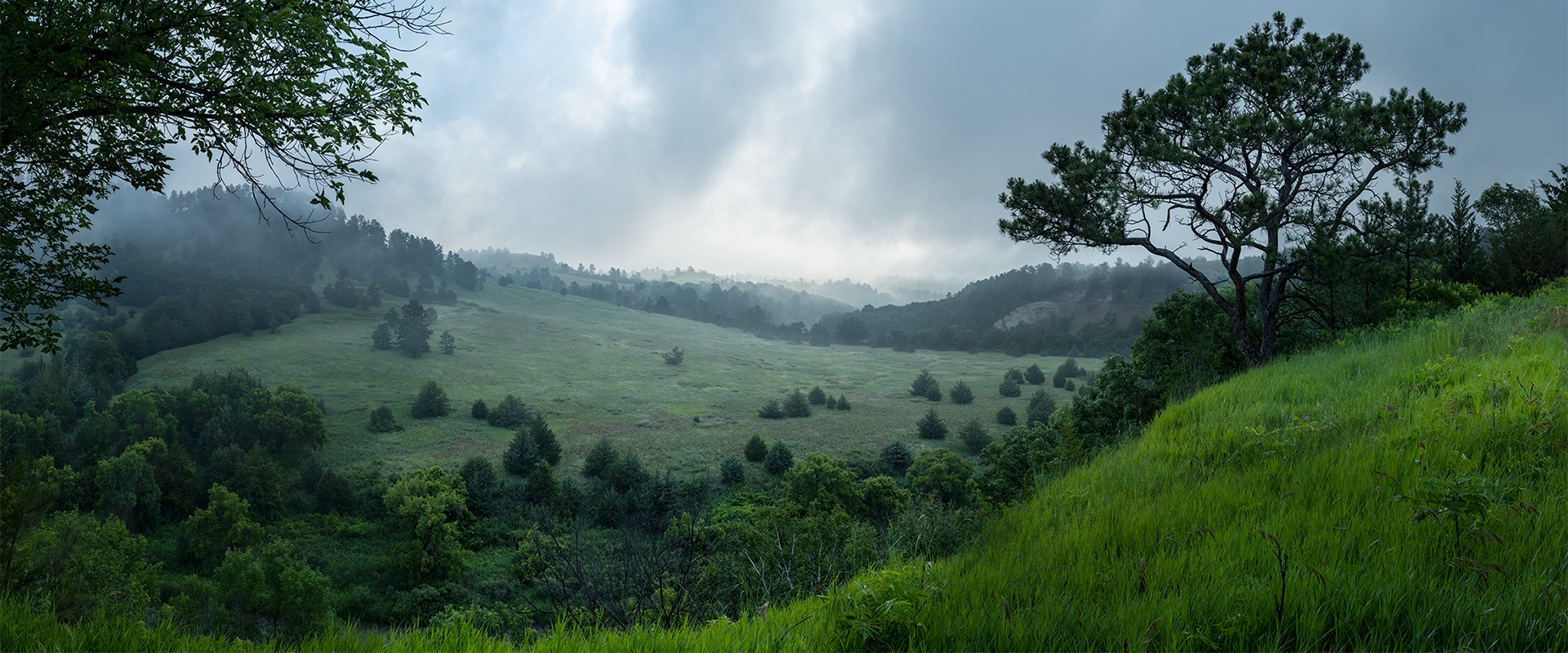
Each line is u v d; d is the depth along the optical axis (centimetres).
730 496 5400
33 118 742
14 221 881
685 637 373
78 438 6103
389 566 4403
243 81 799
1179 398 1914
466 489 5553
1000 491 2839
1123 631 315
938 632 334
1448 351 1001
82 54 744
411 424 8938
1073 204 2059
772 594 655
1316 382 980
